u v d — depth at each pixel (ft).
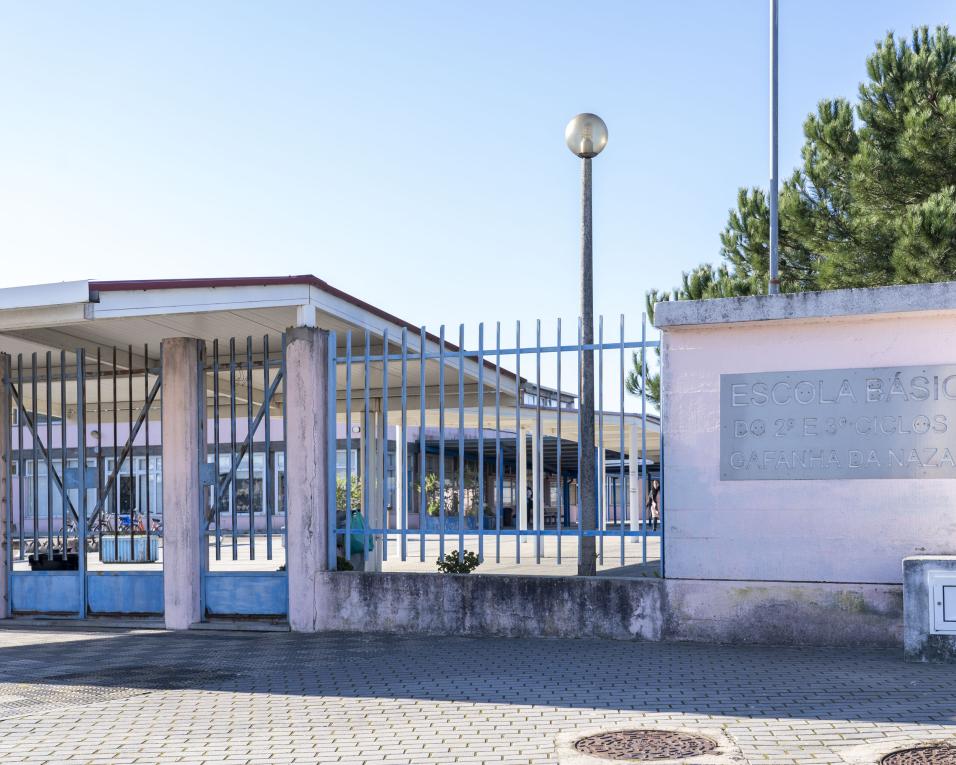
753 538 29.81
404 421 35.06
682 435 30.71
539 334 32.73
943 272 53.72
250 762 18.44
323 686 25.26
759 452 29.91
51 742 20.24
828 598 28.89
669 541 30.60
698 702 22.08
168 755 19.06
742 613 29.68
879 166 57.93
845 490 29.01
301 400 35.47
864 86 61.41
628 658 27.84
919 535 28.30
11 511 40.55
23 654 31.55
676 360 30.94
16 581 39.93
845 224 61.41
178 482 37.32
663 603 30.48
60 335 38.96
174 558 37.09
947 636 26.00
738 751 17.94
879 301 28.50
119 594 38.50
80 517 39.17
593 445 36.88
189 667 28.55
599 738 19.22
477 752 18.65
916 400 28.55
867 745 18.02
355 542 37.70
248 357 37.06
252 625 36.24
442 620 33.06
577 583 31.45
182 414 37.50
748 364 30.19
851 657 27.07
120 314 33.83
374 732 20.34
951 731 18.90
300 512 35.29
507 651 29.60
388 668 27.50
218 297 34.47
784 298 29.43
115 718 22.21
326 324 39.17
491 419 70.18
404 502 35.04
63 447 39.63
